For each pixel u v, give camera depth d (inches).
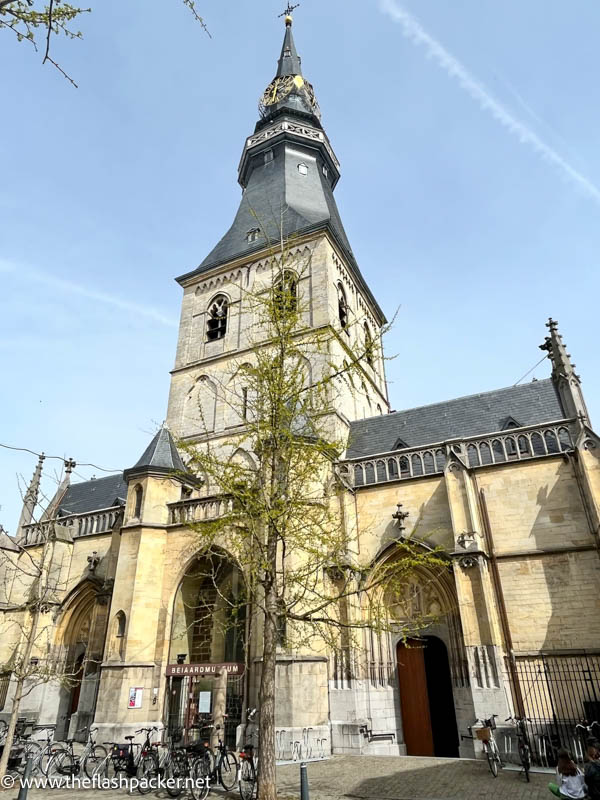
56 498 1660.9
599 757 448.5
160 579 994.7
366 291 1891.0
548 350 1143.6
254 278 1640.0
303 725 796.0
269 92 2289.6
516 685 801.6
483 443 1010.1
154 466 1066.1
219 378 1504.7
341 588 941.8
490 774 636.1
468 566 853.8
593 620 811.4
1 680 1177.4
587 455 871.7
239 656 974.4
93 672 1036.5
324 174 2107.5
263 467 650.2
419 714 908.6
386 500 1035.3
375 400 1691.7
